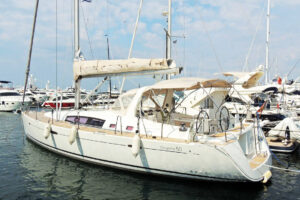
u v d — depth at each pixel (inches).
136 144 230.1
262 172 230.2
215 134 249.8
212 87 276.8
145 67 280.5
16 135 491.5
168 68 275.3
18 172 271.9
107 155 259.6
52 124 309.3
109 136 253.3
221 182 220.5
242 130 264.1
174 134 242.2
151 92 296.5
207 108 283.0
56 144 306.3
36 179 252.4
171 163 227.1
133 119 271.9
